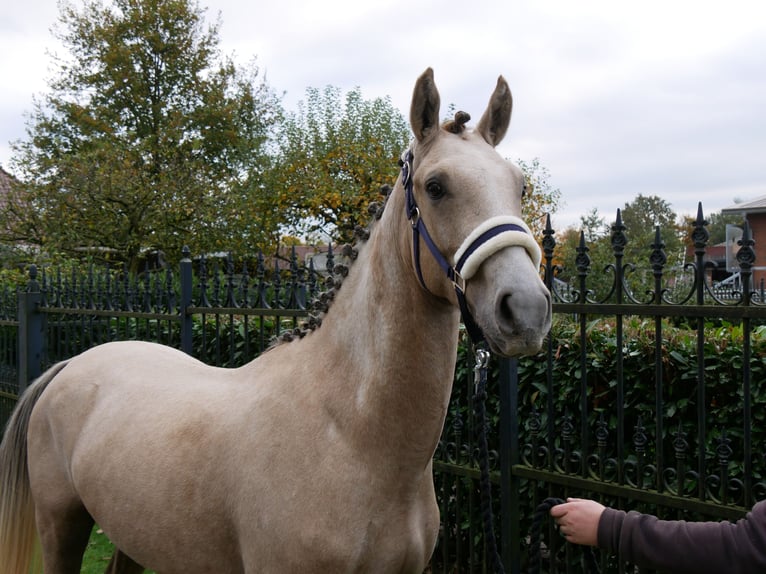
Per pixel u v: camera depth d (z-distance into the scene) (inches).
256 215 520.7
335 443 63.5
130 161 524.1
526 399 131.5
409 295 62.0
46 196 466.6
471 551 127.6
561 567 128.2
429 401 62.5
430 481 69.1
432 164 59.1
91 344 198.1
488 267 53.1
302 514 62.3
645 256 340.8
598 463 108.5
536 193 464.1
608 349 118.3
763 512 48.8
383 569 64.1
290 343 76.8
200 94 746.2
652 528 52.5
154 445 77.2
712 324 132.3
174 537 73.3
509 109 66.8
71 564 98.6
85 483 85.3
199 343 191.2
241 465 67.6
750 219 533.3
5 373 234.1
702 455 92.4
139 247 505.4
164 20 714.2
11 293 238.8
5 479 104.3
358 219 445.4
